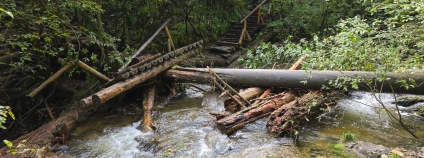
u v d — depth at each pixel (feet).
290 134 13.61
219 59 30.53
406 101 17.99
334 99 17.42
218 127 14.37
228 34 36.37
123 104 19.80
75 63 18.30
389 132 14.42
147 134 15.16
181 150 12.99
